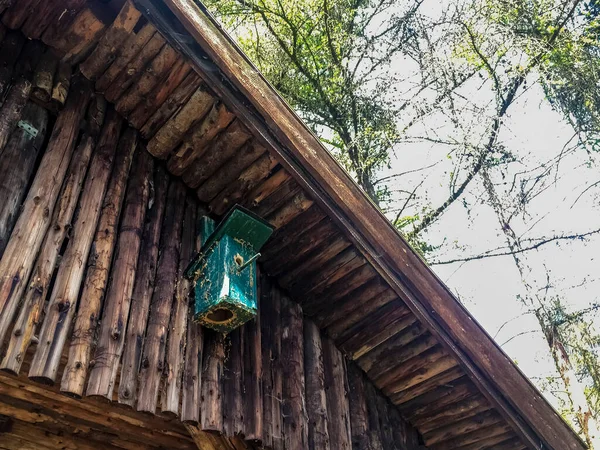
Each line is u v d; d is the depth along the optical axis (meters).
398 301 3.19
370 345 3.41
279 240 3.10
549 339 7.11
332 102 7.98
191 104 2.75
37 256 2.20
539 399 3.22
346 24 8.06
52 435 2.82
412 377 3.42
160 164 3.03
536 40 6.84
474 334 3.12
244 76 2.59
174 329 2.51
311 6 7.83
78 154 2.63
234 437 2.68
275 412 2.78
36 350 1.99
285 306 3.26
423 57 7.45
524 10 7.16
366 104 7.62
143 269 2.57
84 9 2.63
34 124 2.58
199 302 2.54
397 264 2.93
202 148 2.91
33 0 2.57
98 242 2.45
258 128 2.68
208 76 2.58
